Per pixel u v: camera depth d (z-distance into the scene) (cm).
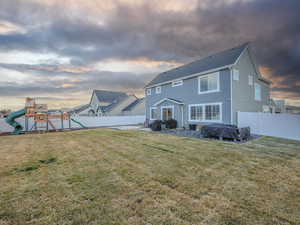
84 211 242
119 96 3562
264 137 961
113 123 2431
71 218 227
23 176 382
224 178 362
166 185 329
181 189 311
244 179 356
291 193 293
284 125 928
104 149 668
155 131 1333
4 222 220
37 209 249
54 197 284
